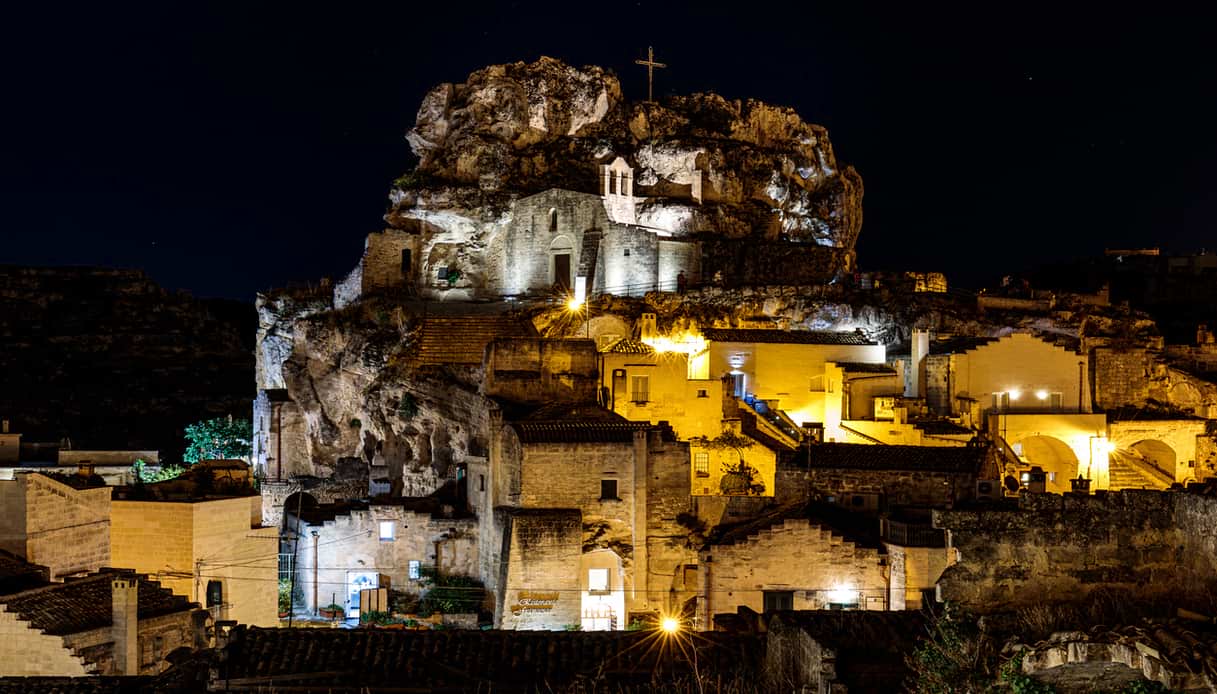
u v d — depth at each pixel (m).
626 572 63.66
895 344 93.06
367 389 89.94
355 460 91.81
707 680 31.17
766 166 113.69
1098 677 20.34
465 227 107.38
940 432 76.38
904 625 28.73
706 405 79.75
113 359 156.25
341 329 98.25
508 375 76.81
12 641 43.38
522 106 110.75
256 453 104.38
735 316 95.06
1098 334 97.75
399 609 68.38
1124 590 25.48
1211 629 20.59
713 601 56.19
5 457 79.69
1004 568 25.92
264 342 111.31
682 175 111.19
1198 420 84.94
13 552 51.22
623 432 65.44
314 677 33.62
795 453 64.50
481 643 36.03
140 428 147.12
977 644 22.17
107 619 45.53
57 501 53.00
